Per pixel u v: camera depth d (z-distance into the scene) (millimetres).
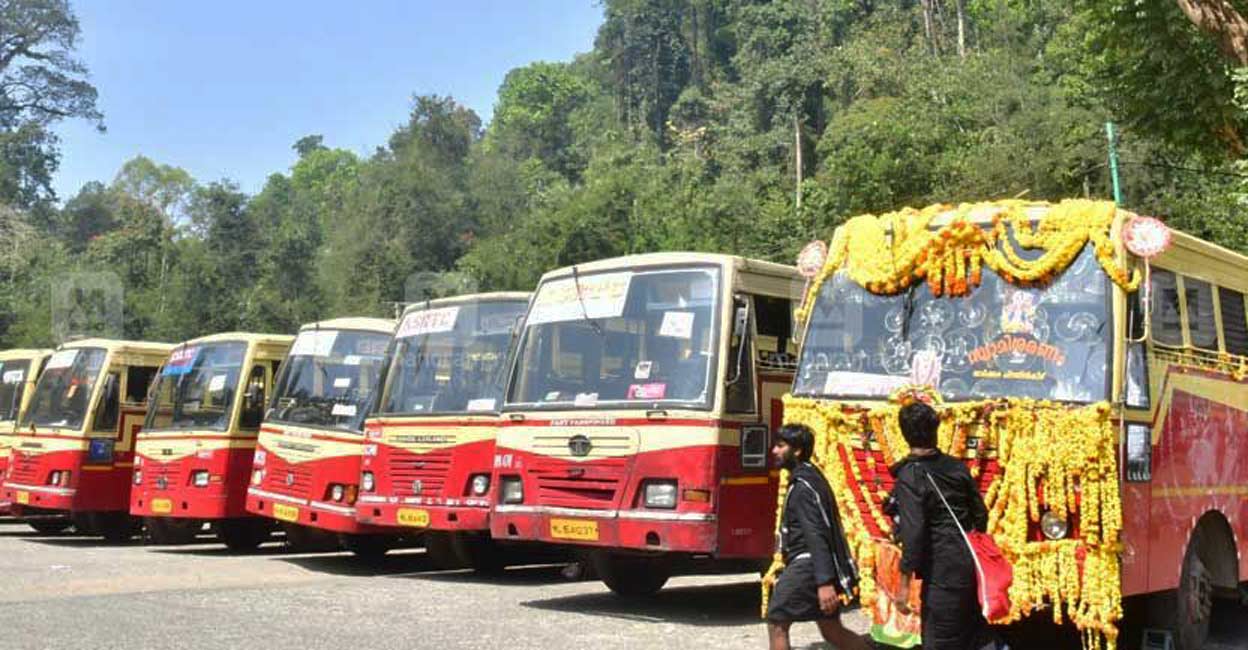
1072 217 8539
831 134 44594
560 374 11773
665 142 97438
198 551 18391
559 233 49375
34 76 89312
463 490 13836
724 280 11117
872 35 62719
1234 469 10156
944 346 8828
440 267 69375
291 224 78375
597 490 11117
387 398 14891
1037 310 8555
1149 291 8555
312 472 15625
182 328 60656
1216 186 28922
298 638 9477
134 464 19078
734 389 10945
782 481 9180
